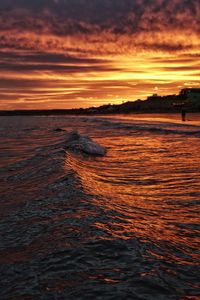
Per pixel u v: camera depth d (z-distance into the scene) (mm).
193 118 64062
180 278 3574
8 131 46031
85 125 57406
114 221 5262
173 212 6324
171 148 18391
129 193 7918
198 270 3812
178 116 77062
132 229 4961
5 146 22406
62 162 10930
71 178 8375
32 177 9328
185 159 14031
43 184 8148
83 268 3715
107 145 20938
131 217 5668
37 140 27922
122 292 3215
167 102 129375
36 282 3477
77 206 6031
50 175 9172
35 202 6570
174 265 3879
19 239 4730
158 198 7488
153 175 10516
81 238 4504
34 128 54406
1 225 5406
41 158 12836
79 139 19484
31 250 4289
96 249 4160
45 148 18500
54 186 7785
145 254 4066
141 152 16953
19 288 3391
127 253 4059
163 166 12328
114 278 3490
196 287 3408
